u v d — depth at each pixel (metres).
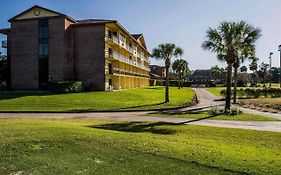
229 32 30.42
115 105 35.03
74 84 44.31
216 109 29.30
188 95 55.16
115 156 10.69
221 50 31.22
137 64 77.50
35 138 12.05
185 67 101.94
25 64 49.81
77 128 14.64
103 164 10.04
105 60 49.00
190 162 10.21
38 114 28.02
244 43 30.75
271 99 42.88
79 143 11.78
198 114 27.66
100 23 48.50
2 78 54.59
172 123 21.16
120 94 44.44
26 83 49.75
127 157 10.61
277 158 10.88
